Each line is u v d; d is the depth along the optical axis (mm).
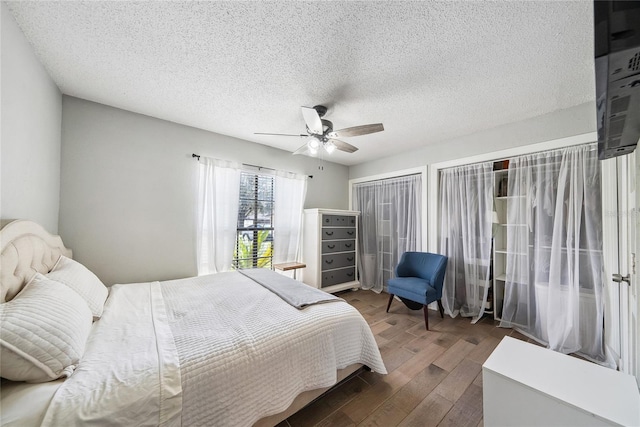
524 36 1415
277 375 1242
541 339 2396
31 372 896
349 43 1492
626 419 821
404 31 1389
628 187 1448
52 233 1979
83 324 1182
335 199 4371
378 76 1828
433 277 2840
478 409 1524
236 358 1146
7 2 1226
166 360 1051
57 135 2033
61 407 812
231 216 3090
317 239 3580
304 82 1918
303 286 2146
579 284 2170
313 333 1438
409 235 3607
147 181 2535
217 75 1840
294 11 1261
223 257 3029
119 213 2383
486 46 1502
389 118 2541
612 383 996
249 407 1124
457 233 3105
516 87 1952
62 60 1678
